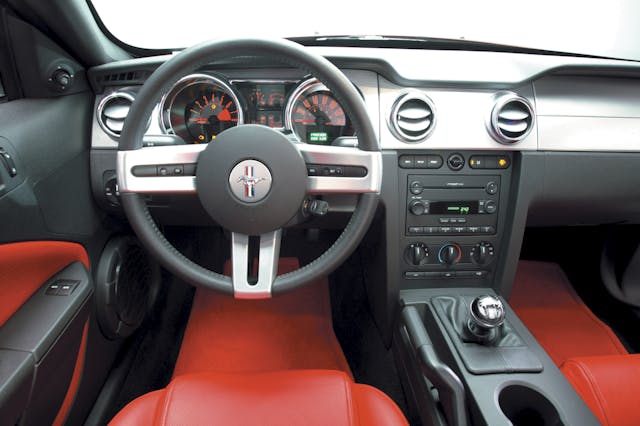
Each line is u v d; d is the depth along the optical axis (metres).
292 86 1.20
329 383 0.81
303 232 1.55
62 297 1.02
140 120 0.86
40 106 1.06
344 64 1.16
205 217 1.30
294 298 1.67
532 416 0.93
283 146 0.87
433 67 1.19
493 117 1.17
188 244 1.80
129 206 0.90
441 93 1.19
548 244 1.91
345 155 0.90
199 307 1.62
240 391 0.79
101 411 1.20
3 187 0.88
